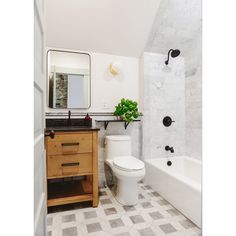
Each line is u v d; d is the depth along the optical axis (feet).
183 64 8.82
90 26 6.78
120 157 6.66
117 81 8.00
